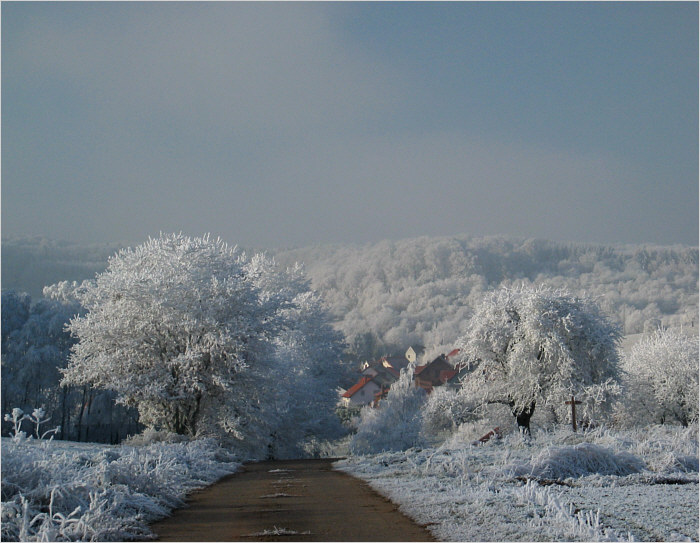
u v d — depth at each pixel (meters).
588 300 40.75
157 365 33.03
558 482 15.09
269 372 36.09
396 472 17.69
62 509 9.68
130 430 56.06
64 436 52.84
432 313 180.88
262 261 57.97
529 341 38.84
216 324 32.38
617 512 10.66
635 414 47.28
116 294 34.59
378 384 114.81
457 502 11.36
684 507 11.13
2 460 9.96
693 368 45.88
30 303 55.19
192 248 36.22
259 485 16.25
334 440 53.84
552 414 42.41
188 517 10.96
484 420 40.16
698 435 24.03
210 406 34.62
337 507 11.70
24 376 49.00
